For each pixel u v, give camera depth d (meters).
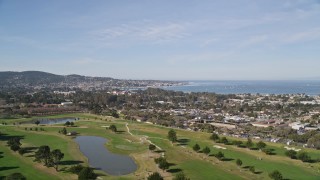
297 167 153.62
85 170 129.75
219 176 138.38
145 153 180.75
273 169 149.75
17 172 138.88
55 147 195.25
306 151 186.38
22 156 167.38
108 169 150.25
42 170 143.00
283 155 176.75
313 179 135.50
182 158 168.75
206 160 165.00
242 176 139.00
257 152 183.38
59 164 155.75
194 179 134.00
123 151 186.50
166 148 192.38
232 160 165.75
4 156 166.88
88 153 183.62
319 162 163.38
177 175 125.38
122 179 133.25
